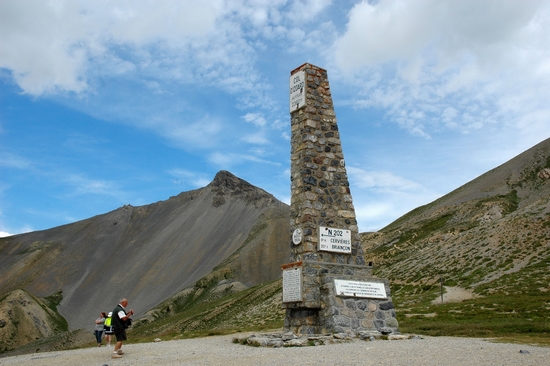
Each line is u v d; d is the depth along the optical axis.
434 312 40.94
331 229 24.69
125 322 18.50
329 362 13.47
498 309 37.69
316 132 26.19
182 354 17.83
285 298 23.95
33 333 197.62
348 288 22.92
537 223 77.19
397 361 13.20
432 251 91.19
